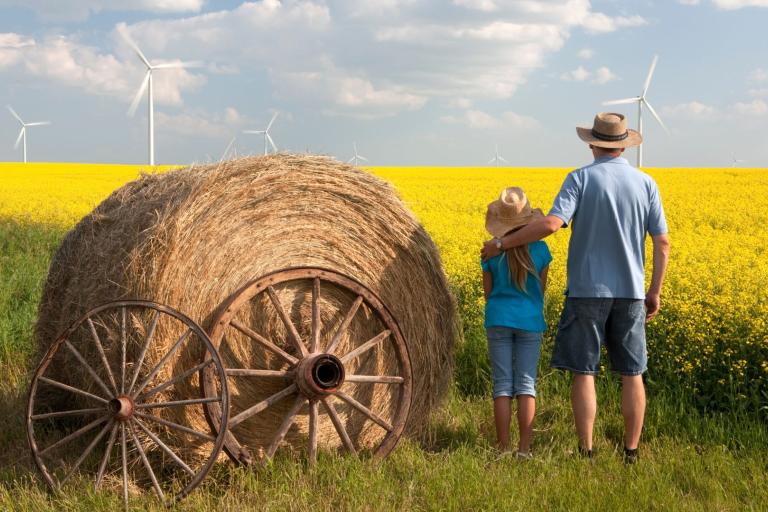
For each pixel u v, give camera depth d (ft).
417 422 19.22
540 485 14.89
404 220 18.74
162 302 15.35
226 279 16.22
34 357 20.76
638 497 14.30
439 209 64.18
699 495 14.92
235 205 16.29
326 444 17.83
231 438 15.71
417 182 97.71
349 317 17.37
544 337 24.26
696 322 22.16
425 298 19.22
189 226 15.66
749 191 81.25
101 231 18.39
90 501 14.01
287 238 17.13
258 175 16.51
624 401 16.93
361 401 18.44
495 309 17.61
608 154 17.38
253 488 14.73
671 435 18.60
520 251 17.26
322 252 17.65
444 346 19.75
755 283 28.86
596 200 16.72
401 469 16.16
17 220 54.60
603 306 16.70
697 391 20.56
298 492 14.42
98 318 16.14
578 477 15.39
